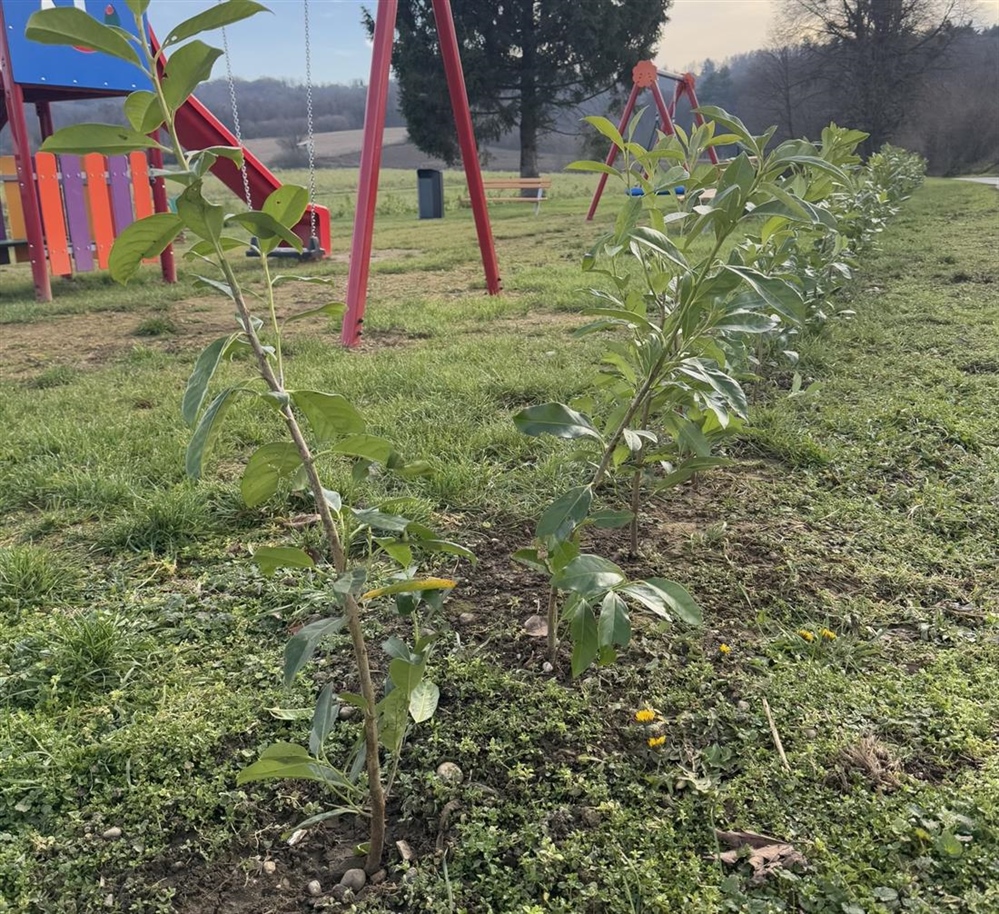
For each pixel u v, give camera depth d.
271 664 2.27
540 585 2.65
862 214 6.98
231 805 1.79
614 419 2.34
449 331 6.37
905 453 3.61
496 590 2.64
